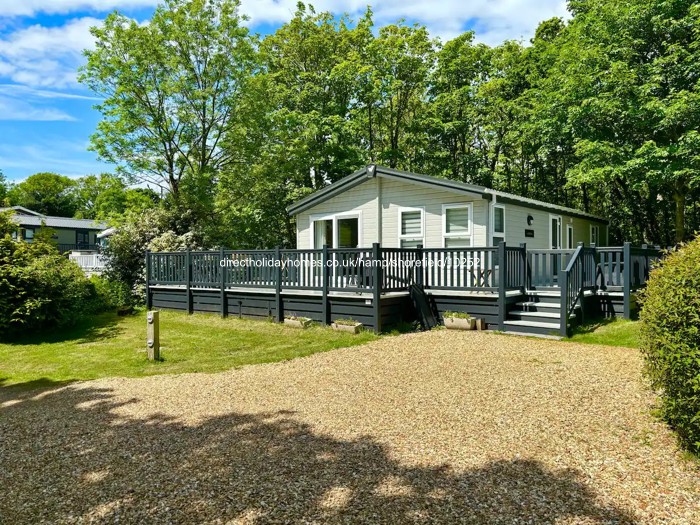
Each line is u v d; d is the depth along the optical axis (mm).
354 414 4582
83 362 7961
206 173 19062
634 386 5117
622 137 15750
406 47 22672
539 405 4605
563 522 2600
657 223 20938
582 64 15492
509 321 8781
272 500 2949
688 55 14039
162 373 6859
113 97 18297
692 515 2662
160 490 3141
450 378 5738
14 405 5508
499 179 22859
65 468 3574
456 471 3271
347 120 22062
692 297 3406
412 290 9906
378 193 12695
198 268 12805
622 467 3281
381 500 2904
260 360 7363
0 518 2869
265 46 23156
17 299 10500
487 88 21625
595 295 9758
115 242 16516
